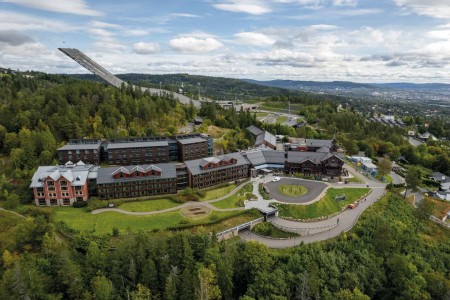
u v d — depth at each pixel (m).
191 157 173.12
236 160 160.12
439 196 167.62
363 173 179.25
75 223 110.31
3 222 102.06
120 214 119.50
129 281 82.62
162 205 129.12
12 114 180.62
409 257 106.44
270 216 127.56
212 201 134.88
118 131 189.00
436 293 94.31
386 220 124.00
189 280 81.12
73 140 167.00
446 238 128.88
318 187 153.12
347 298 85.75
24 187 127.69
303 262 97.69
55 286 79.00
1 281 73.69
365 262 101.88
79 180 127.25
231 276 88.06
